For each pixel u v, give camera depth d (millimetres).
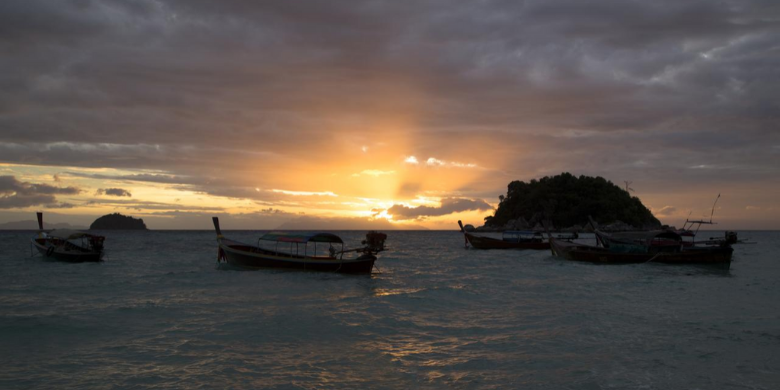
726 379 10945
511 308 19469
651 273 33094
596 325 16156
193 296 22719
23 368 11766
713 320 16953
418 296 22391
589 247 42031
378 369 11734
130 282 27984
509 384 10695
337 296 22906
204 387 10484
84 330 15523
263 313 18328
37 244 43750
